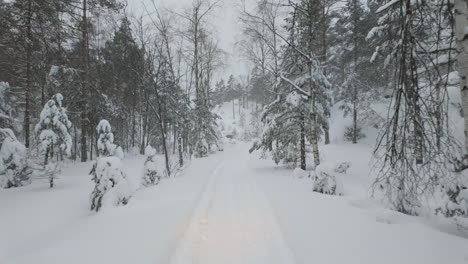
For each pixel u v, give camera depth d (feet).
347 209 24.99
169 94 74.28
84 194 35.73
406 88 14.84
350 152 72.74
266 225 21.70
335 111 114.11
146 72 56.39
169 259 15.80
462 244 16.70
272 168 57.93
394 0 17.01
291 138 54.49
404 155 16.11
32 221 25.14
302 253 16.17
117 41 72.74
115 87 88.94
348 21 85.92
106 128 52.70
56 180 45.96
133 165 69.21
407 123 15.42
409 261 14.60
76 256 15.98
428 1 15.88
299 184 38.11
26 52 53.98
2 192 37.09
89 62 71.31
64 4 54.95
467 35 11.49
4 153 40.32
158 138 111.75
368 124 94.32
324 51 68.90
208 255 16.94
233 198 30.81
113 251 16.65
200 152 92.79
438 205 21.84
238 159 81.00
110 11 62.64
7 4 47.70
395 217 21.61
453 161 16.57
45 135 43.93
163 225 21.30
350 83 86.63
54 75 65.51
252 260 16.21
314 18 46.70
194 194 32.27
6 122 53.31
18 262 15.47
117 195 27.48
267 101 97.91
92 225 21.58
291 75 54.08
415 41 14.55
